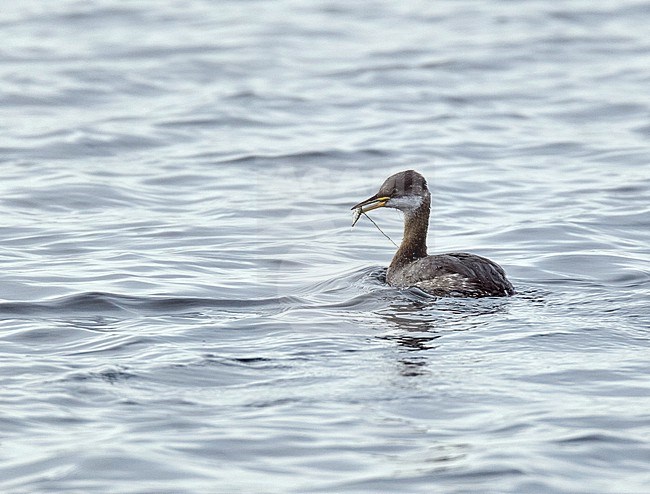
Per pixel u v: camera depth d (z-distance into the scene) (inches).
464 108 1117.7
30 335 528.7
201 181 879.7
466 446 400.5
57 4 1589.6
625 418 422.6
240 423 420.2
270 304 581.3
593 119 1074.7
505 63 1291.8
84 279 631.2
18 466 388.2
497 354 489.7
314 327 531.2
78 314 568.7
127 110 1101.7
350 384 455.8
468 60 1299.2
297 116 1084.5
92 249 703.7
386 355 489.1
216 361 482.6
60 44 1360.7
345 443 404.2
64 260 677.3
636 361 480.7
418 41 1398.9
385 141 996.6
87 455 393.1
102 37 1402.6
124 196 834.8
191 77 1228.5
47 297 596.4
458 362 480.1
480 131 1035.3
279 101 1132.5
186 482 376.8
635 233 744.3
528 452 394.0
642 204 810.2
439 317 544.4
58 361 488.1
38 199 821.2
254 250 697.0
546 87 1192.2
